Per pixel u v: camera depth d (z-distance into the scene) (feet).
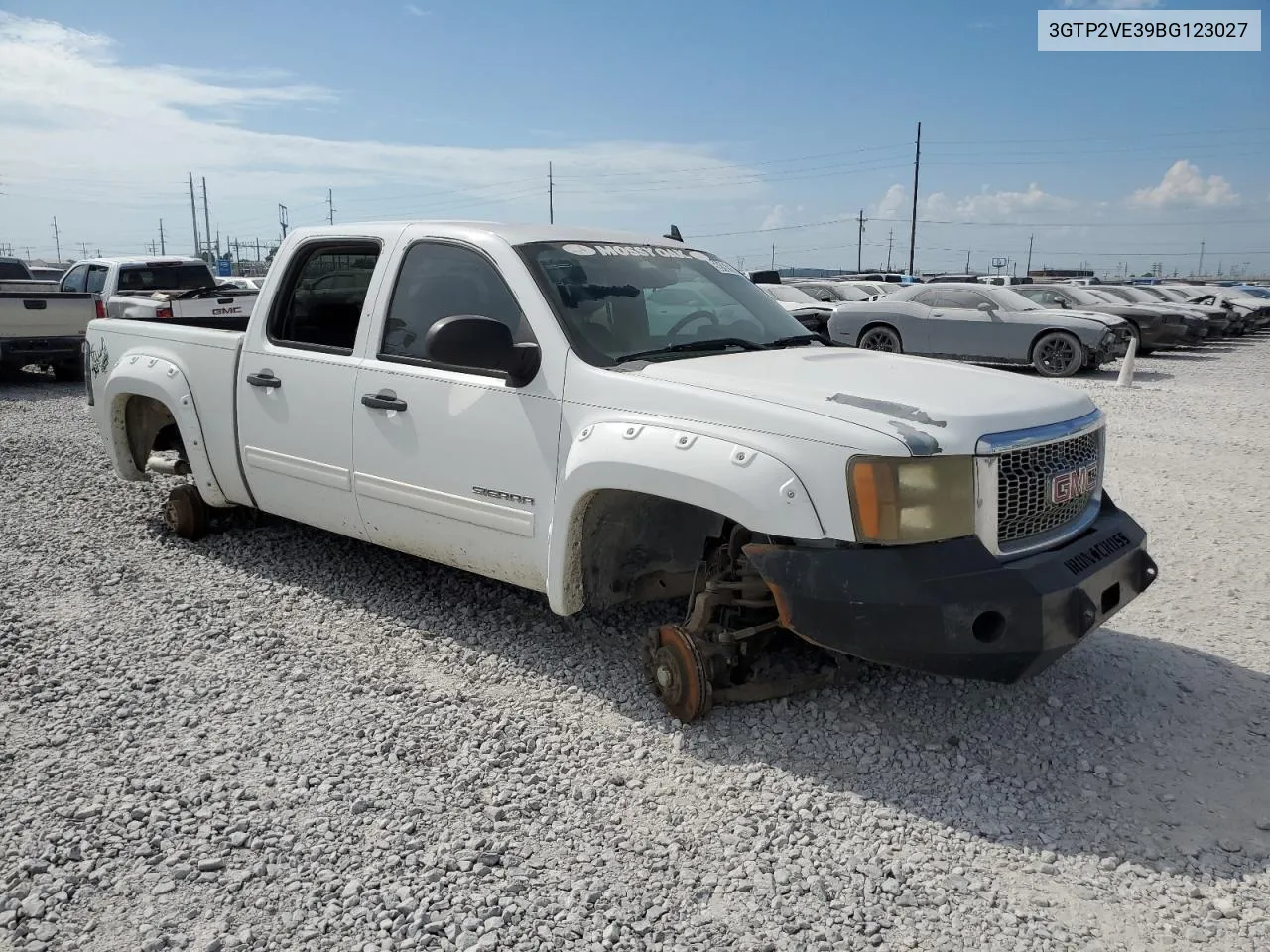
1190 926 8.69
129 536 19.81
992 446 10.43
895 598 9.96
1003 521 10.71
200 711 12.39
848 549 10.27
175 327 18.28
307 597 16.40
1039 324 53.72
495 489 13.24
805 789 10.78
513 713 12.44
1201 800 10.71
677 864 9.48
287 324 16.28
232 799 10.39
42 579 17.10
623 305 13.51
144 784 10.61
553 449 12.54
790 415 10.65
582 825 10.06
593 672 13.60
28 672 13.33
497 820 10.12
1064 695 13.09
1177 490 25.40
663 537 13.30
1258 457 29.89
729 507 10.66
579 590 12.78
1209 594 17.34
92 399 20.27
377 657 14.08
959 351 56.18
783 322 15.30
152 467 19.65
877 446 10.10
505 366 12.55
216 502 18.20
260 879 9.14
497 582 17.03
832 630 10.27
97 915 8.59
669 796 10.63
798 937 8.48
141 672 13.44
